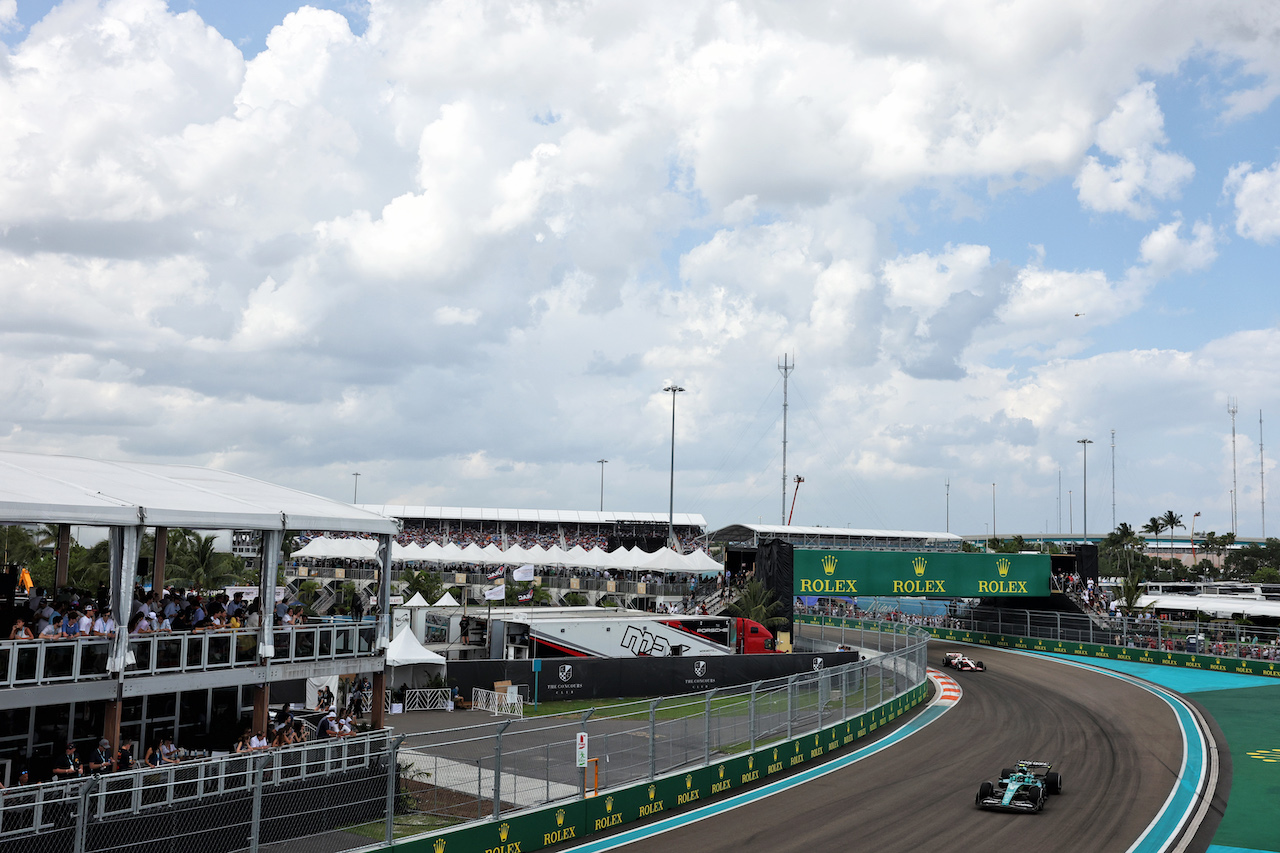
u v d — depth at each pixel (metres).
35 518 16.59
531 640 43.78
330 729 21.98
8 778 18.92
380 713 23.11
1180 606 65.62
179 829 16.59
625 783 23.83
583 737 22.17
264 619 20.56
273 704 31.16
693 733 32.41
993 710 41.41
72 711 21.03
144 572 28.80
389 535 23.41
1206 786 27.42
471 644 48.34
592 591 71.88
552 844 20.78
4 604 21.77
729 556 74.50
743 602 58.75
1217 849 21.25
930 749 32.59
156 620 19.88
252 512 20.06
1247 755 32.00
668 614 51.03
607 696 42.53
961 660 55.62
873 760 30.66
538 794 23.09
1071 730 36.62
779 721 33.00
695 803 24.89
